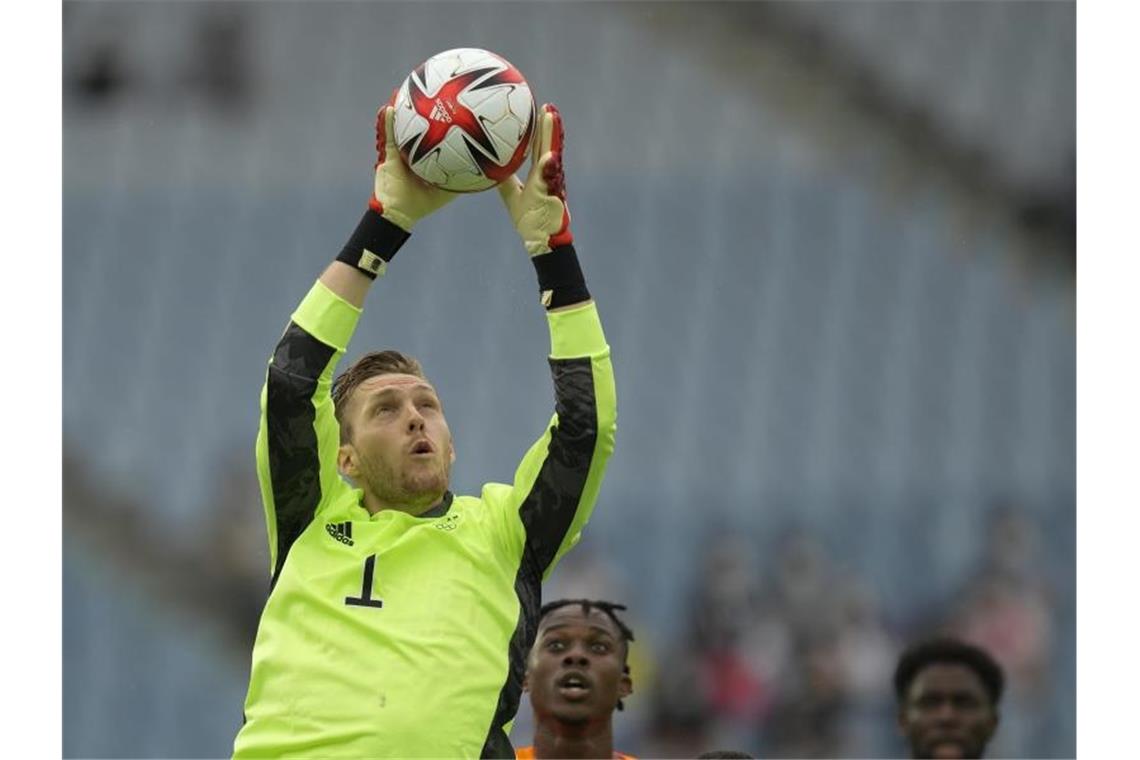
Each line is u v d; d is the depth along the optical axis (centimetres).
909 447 6072
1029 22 6869
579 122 6775
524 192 1684
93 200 6644
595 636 2209
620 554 5688
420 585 1627
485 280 6312
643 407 6138
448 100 1656
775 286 6462
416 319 6238
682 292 6425
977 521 5891
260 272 6512
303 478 1652
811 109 6769
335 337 1652
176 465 6056
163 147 6738
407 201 1684
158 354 6325
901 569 5706
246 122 6794
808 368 6275
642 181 6675
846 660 5203
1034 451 6072
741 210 6594
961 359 6325
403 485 1666
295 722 1578
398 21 6975
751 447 6044
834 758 5009
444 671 1584
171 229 6594
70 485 5975
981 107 6744
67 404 6188
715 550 5681
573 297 1683
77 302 6431
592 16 6956
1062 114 6719
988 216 6588
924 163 6662
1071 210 6569
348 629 1602
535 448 1705
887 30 6869
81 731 5478
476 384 6094
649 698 5131
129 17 6881
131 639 5612
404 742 1558
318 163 6719
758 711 5081
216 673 5566
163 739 5472
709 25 6894
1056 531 5897
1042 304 6419
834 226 6575
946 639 2644
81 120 6750
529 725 4203
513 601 1659
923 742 2614
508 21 6950
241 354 6347
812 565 5672
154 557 5800
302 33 6925
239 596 5728
